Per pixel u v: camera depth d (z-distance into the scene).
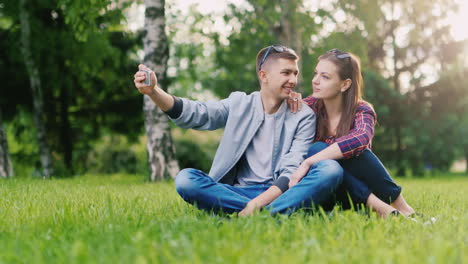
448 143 19.89
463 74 19.55
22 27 11.88
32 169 17.12
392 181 3.11
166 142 9.08
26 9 11.84
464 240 2.04
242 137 3.18
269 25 13.41
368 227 2.34
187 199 2.92
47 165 12.28
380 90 19.22
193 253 1.62
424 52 19.95
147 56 9.14
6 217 2.82
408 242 1.98
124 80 14.63
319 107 3.44
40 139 12.24
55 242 2.03
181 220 2.41
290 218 2.53
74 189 5.48
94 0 8.52
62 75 13.58
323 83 3.26
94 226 2.37
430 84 19.83
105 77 14.17
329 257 1.66
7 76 13.48
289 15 12.77
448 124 19.66
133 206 3.26
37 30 12.38
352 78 3.27
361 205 2.97
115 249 1.82
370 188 3.11
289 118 3.26
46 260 1.73
